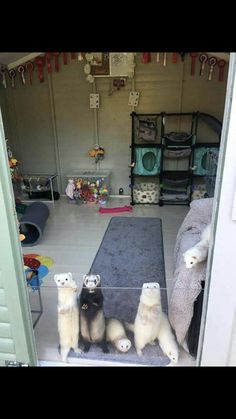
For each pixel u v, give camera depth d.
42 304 1.80
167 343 1.47
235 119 0.93
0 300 1.27
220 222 1.05
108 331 1.53
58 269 2.38
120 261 2.51
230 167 0.98
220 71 3.82
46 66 4.09
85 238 3.01
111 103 4.16
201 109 4.03
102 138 4.36
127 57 3.87
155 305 1.44
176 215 3.69
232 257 1.09
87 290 1.46
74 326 1.47
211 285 1.14
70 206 4.11
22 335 1.32
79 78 4.10
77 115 4.29
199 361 1.29
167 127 4.16
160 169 3.99
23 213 3.35
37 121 4.39
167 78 3.95
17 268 1.22
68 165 4.57
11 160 3.71
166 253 2.65
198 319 1.42
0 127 1.05
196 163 3.91
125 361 1.48
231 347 1.23
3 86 4.20
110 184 4.56
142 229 3.23
